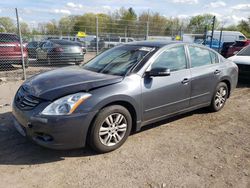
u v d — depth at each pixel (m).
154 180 3.23
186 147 4.12
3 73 9.95
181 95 4.73
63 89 3.58
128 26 15.97
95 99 3.57
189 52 5.01
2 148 3.91
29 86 3.96
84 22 14.73
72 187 3.06
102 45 15.17
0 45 9.90
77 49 12.23
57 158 3.68
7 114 5.35
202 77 5.11
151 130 4.72
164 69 4.09
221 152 4.01
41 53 12.09
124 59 4.49
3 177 3.21
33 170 3.38
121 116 3.89
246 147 4.21
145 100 4.14
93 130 3.62
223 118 5.50
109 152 3.88
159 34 17.19
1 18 9.45
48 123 3.35
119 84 3.86
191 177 3.32
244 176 3.39
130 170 3.43
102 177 3.26
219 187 3.15
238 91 8.09
